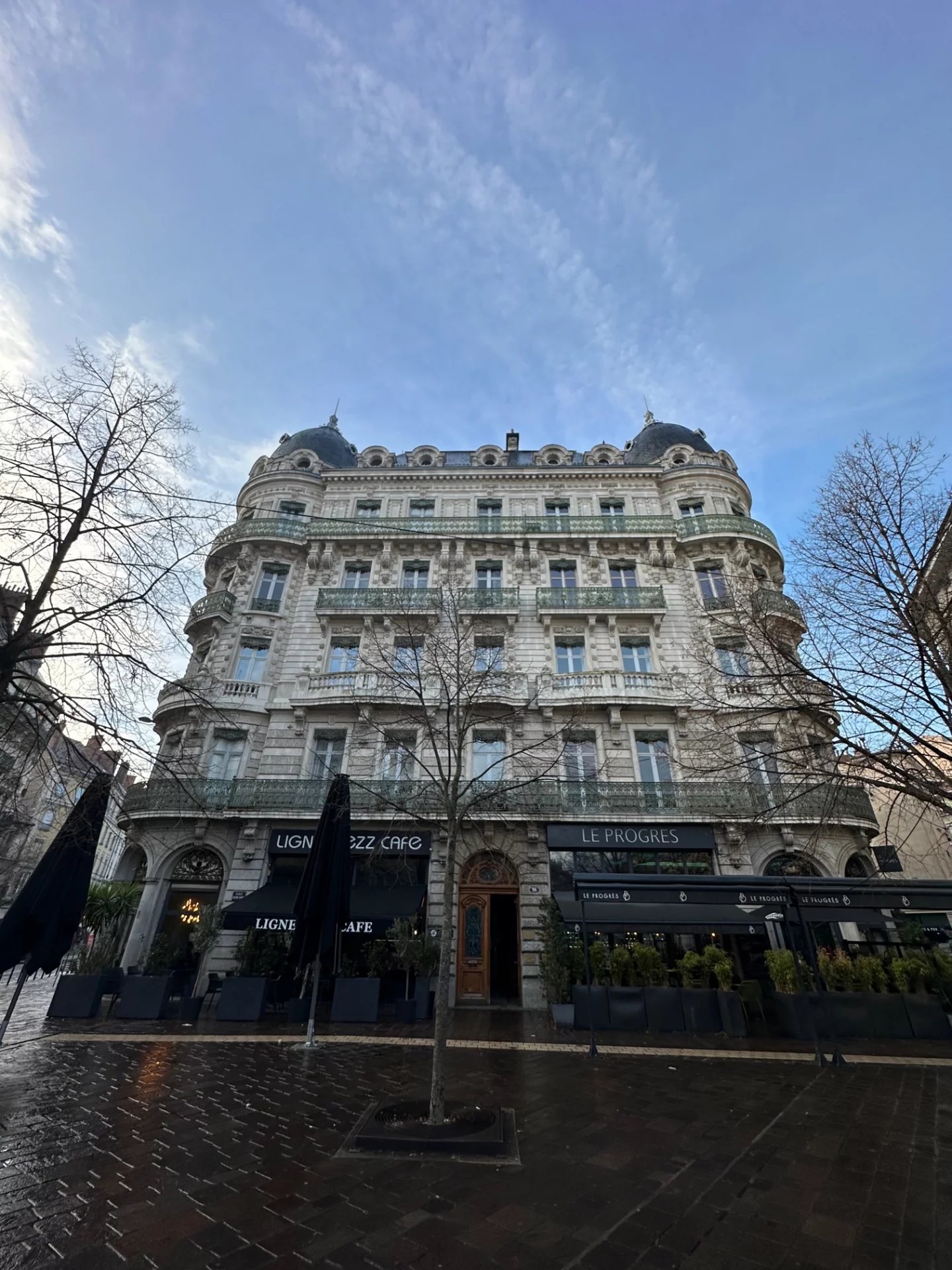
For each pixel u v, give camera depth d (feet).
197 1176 16.51
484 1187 16.14
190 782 57.57
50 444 30.86
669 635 70.33
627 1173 17.08
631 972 44.01
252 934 49.44
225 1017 41.39
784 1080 27.73
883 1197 15.76
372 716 63.93
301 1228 13.80
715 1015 40.04
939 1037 38.34
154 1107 22.27
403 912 47.70
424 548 79.15
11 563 28.53
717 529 75.77
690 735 61.93
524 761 58.44
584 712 62.95
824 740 32.60
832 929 53.26
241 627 72.18
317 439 98.94
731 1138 19.92
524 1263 12.46
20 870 110.32
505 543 78.28
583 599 72.33
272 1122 20.99
